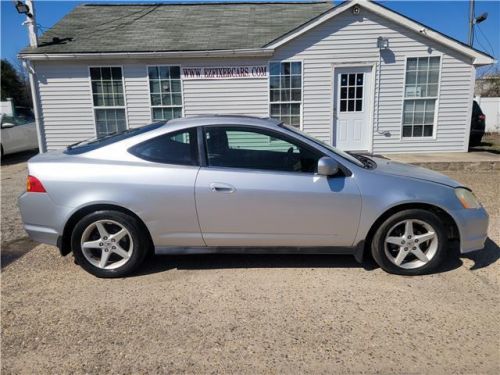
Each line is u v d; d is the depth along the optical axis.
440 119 10.48
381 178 3.46
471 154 10.21
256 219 3.46
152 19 11.99
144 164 3.48
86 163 3.49
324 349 2.53
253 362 2.41
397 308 3.00
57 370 2.36
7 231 5.05
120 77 10.45
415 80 10.28
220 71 10.37
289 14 12.08
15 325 2.84
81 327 2.80
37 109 10.52
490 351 2.48
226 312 2.98
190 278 3.56
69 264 3.92
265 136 3.55
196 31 11.16
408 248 3.52
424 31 9.86
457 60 10.15
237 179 3.42
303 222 3.46
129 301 3.16
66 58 10.04
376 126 10.52
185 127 3.58
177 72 10.41
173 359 2.45
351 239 3.50
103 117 10.68
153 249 3.74
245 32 11.01
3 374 2.33
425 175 3.67
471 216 3.48
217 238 3.51
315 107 10.50
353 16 9.96
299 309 3.01
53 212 3.46
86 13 12.41
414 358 2.43
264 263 3.86
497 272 3.61
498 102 19.23
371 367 2.35
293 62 10.28
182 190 3.42
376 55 10.15
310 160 3.52
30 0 10.14
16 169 10.38
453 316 2.88
